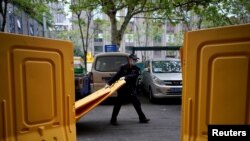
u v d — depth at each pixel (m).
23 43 2.37
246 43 1.99
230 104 2.08
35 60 2.48
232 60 2.06
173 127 7.41
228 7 16.50
